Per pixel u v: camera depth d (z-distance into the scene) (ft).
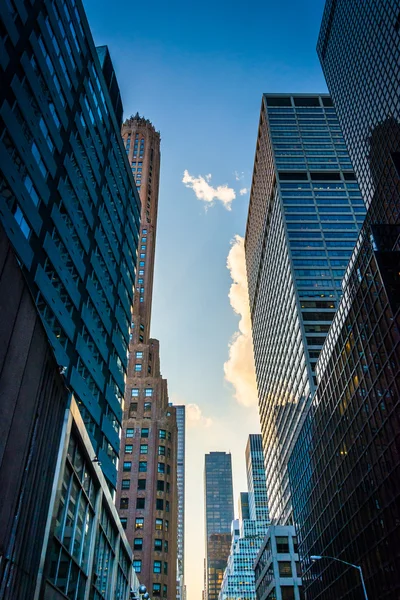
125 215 218.38
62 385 78.33
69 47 151.02
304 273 459.73
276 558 371.15
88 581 99.96
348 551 217.36
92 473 105.19
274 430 529.45
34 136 118.62
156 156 570.05
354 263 222.48
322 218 511.81
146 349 390.01
